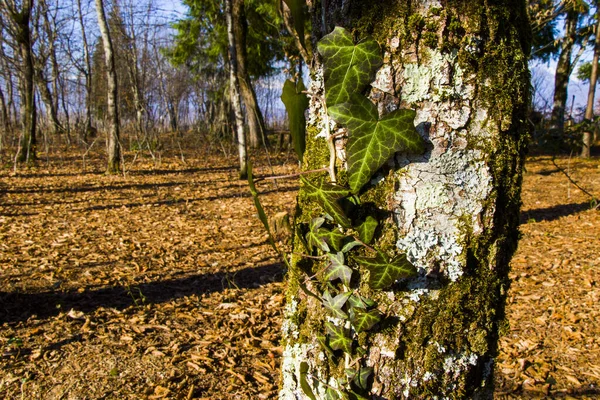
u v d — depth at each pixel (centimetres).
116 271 474
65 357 304
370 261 101
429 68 100
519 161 107
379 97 103
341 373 112
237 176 1144
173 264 503
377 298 107
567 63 1441
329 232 110
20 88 1587
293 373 124
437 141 102
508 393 278
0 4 1270
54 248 542
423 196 104
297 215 124
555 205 782
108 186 984
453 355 107
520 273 473
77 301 395
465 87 100
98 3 1091
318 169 111
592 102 1228
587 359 313
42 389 269
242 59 1470
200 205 805
